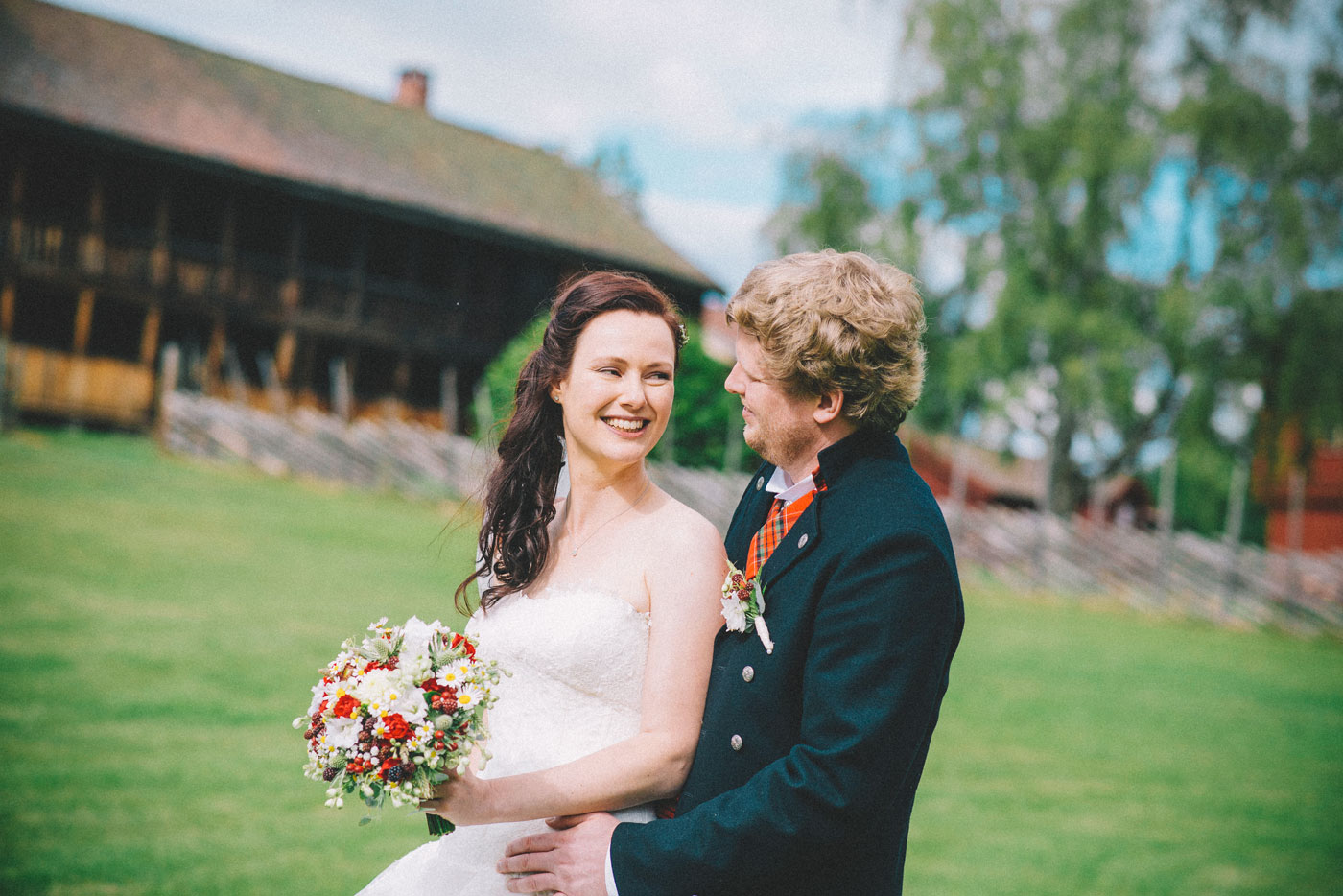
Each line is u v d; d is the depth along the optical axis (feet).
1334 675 45.27
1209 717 33.35
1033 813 22.22
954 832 20.65
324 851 17.04
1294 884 19.22
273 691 24.94
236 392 80.53
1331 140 77.41
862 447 7.13
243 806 18.51
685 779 7.31
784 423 7.20
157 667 25.71
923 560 6.48
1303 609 58.54
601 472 8.14
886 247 84.99
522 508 8.32
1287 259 78.64
